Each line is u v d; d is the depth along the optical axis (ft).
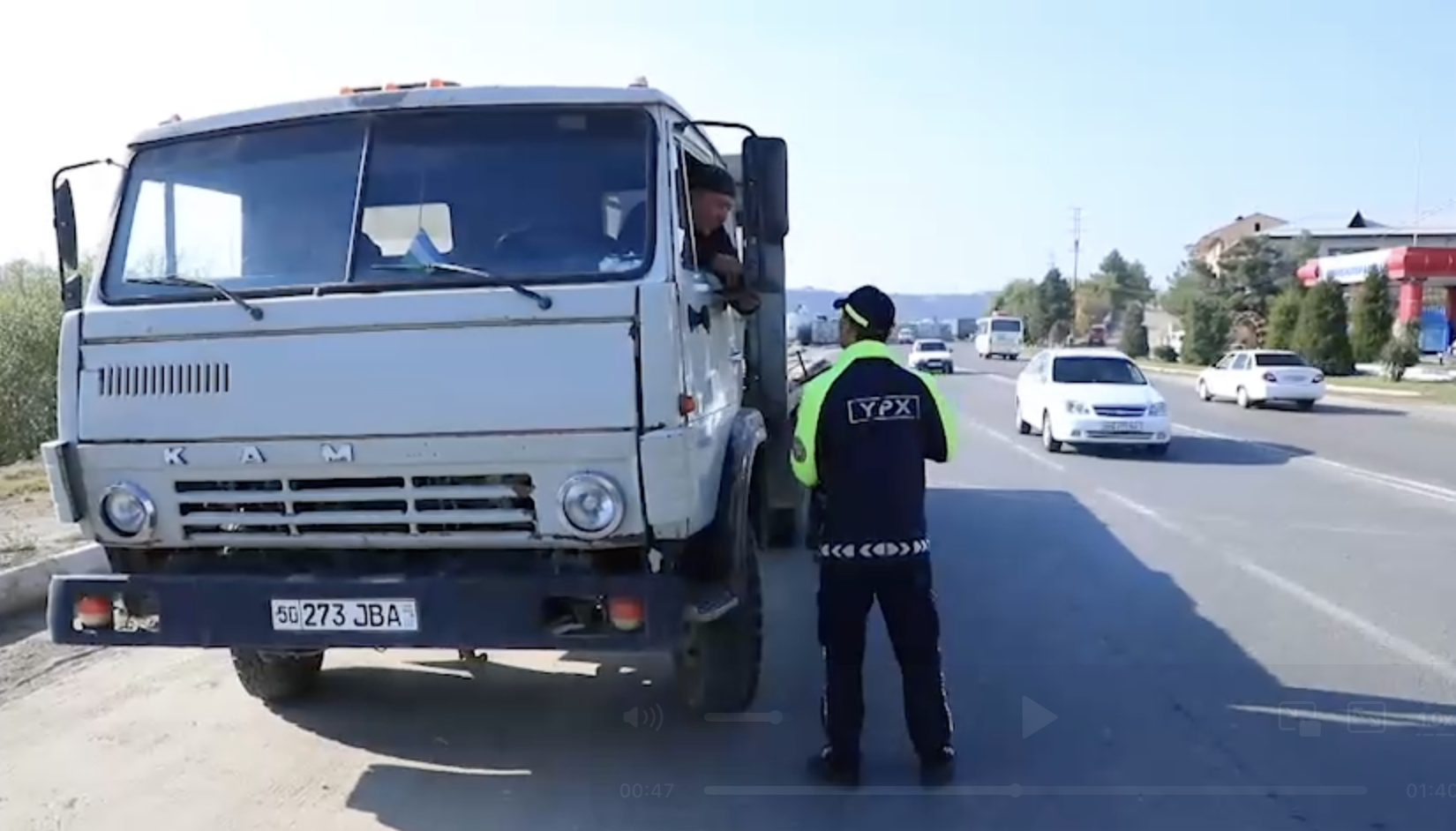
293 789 16.22
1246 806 15.62
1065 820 15.19
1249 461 56.59
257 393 14.98
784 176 16.98
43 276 52.70
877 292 16.63
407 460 14.73
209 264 15.96
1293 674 21.52
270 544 15.46
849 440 16.21
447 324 14.60
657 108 15.74
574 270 15.12
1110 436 58.54
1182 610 26.37
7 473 44.73
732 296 17.80
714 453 16.62
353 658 22.21
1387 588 28.45
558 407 14.47
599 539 14.62
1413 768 16.94
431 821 15.19
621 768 16.92
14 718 19.10
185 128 16.56
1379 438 69.00
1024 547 34.04
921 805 15.67
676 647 14.53
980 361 217.15
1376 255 177.47
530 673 21.27
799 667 21.81
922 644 16.48
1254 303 210.59
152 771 16.84
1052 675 21.47
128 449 15.33
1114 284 380.17
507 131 15.83
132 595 15.20
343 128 16.12
